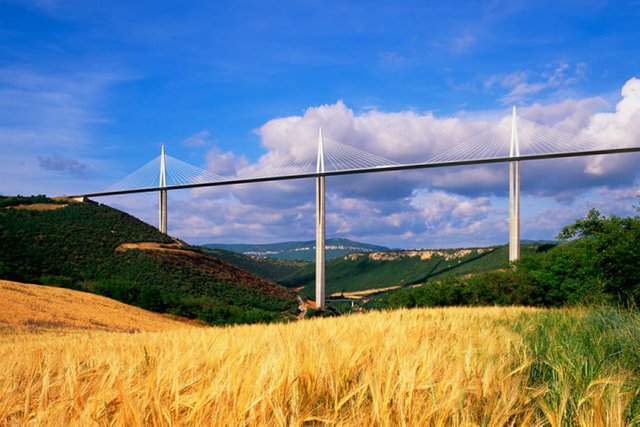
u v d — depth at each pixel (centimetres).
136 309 6212
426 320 782
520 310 1477
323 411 271
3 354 446
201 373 322
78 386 290
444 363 339
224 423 241
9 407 268
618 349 489
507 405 259
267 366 303
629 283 2727
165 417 244
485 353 390
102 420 243
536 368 400
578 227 3828
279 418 242
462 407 257
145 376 341
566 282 3894
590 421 242
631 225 2869
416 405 256
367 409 261
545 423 271
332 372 314
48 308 4866
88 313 5100
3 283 5619
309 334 559
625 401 271
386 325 629
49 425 242
